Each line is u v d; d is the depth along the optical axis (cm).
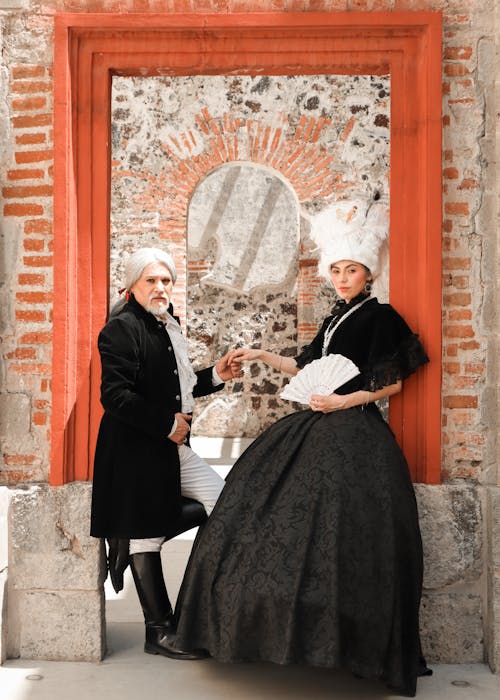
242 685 290
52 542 313
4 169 321
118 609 375
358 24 312
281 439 299
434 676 299
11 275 321
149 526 302
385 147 778
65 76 316
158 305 314
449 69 315
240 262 912
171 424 301
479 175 315
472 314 315
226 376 344
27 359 320
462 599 312
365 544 269
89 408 324
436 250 310
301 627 263
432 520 311
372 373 293
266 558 271
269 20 313
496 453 314
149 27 315
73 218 320
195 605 285
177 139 796
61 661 312
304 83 783
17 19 321
